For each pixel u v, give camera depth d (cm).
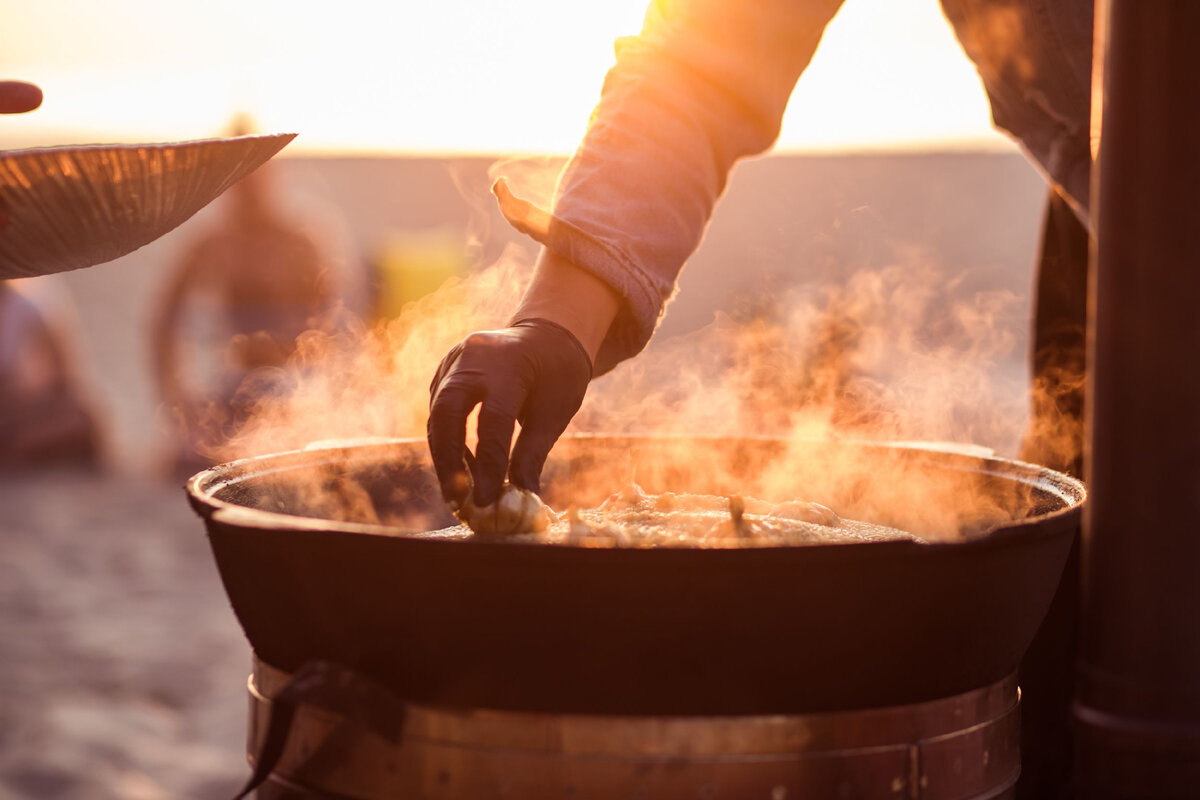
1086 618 156
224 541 155
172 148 158
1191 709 152
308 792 156
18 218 157
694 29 178
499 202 170
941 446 184
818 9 179
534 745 149
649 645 146
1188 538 151
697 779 149
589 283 172
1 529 643
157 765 354
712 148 178
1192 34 149
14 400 818
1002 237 1587
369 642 150
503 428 160
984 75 197
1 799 328
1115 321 152
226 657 451
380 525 181
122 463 827
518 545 144
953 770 154
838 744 150
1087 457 156
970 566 149
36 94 179
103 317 1348
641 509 176
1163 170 150
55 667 436
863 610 147
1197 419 151
